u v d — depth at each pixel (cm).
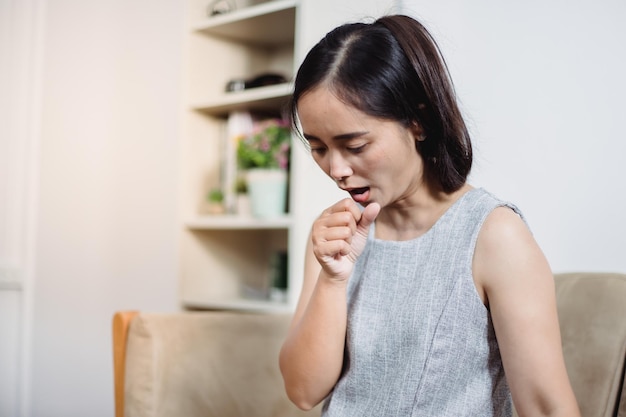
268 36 216
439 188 93
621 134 137
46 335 252
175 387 113
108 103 244
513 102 153
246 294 211
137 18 237
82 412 243
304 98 84
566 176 145
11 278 252
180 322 117
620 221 137
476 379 89
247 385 120
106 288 239
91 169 246
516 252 85
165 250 222
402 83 84
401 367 91
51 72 256
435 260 92
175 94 224
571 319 105
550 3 148
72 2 254
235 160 206
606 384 97
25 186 256
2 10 255
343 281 94
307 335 95
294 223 180
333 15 177
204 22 207
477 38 158
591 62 142
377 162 84
